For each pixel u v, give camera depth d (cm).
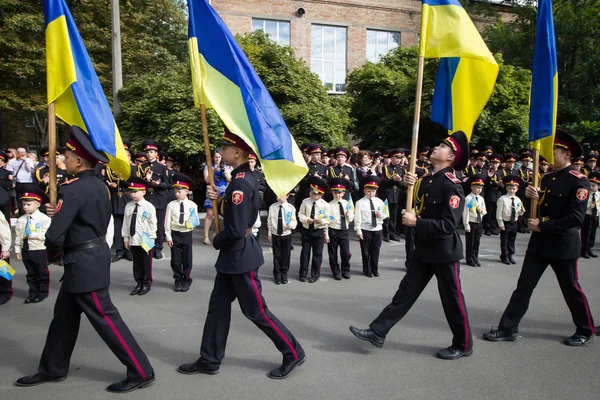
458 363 417
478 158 1177
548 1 470
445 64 463
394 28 2266
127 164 432
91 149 361
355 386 374
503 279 732
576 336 463
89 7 1747
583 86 1812
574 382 380
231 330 495
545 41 468
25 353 442
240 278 377
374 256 746
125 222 651
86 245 351
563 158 466
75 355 434
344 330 501
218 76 401
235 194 372
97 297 351
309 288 676
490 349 449
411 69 1880
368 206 745
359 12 2200
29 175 1246
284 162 396
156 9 1992
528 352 442
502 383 379
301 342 466
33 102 1667
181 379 385
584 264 845
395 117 1780
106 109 411
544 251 456
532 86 478
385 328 427
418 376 391
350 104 1723
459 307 419
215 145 1265
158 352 441
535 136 472
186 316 546
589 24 1714
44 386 373
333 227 723
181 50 2158
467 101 446
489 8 2178
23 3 1602
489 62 428
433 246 415
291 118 1313
